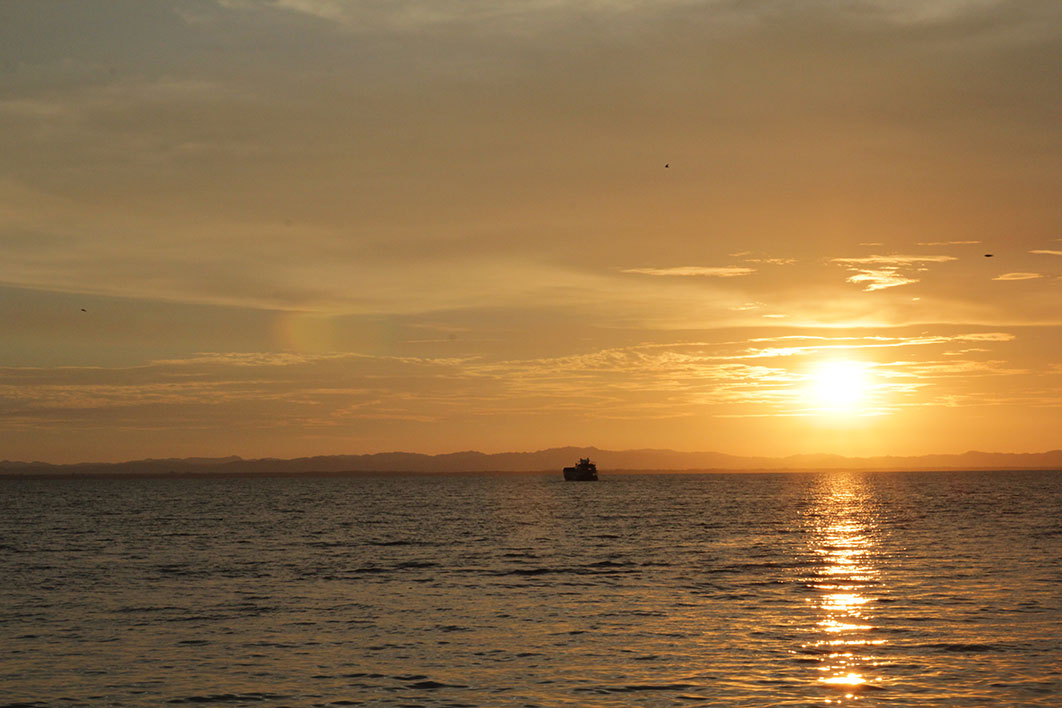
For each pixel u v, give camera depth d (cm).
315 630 4034
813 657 3400
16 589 5419
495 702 2867
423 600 4900
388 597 5025
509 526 11419
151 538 9638
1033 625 3962
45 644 3756
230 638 3862
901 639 3694
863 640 3688
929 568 6153
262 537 9706
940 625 3984
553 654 3503
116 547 8512
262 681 3141
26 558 7450
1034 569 6012
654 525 11400
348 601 4881
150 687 3075
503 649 3606
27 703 2897
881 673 3153
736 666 3275
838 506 16725
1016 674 3122
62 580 5869
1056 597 4747
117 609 4634
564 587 5394
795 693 2920
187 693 3000
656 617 4284
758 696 2889
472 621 4231
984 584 5278
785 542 8581
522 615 4384
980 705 2777
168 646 3706
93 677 3206
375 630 4025
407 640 3800
